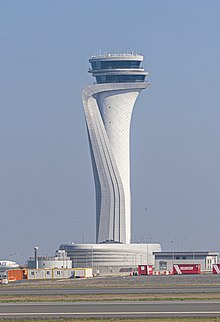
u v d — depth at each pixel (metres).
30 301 164.62
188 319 126.00
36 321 126.31
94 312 138.88
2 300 168.62
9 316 134.00
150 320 125.62
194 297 169.12
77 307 148.62
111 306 149.75
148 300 162.25
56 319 128.50
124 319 127.19
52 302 161.38
